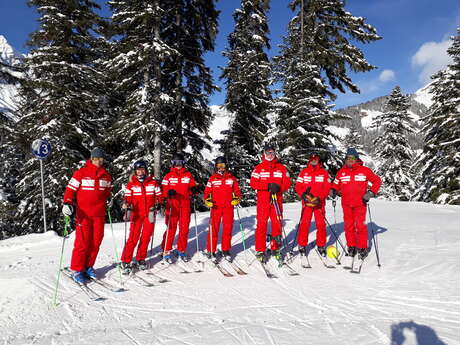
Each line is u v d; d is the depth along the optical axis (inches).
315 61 664.4
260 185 201.0
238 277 176.7
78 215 164.9
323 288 156.6
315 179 212.1
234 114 788.0
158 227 299.4
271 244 200.2
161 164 522.3
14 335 109.7
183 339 103.4
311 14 674.2
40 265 189.0
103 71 551.5
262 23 764.6
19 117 566.6
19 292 143.4
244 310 131.2
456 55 702.5
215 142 765.3
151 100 473.7
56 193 524.7
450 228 281.4
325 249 212.5
